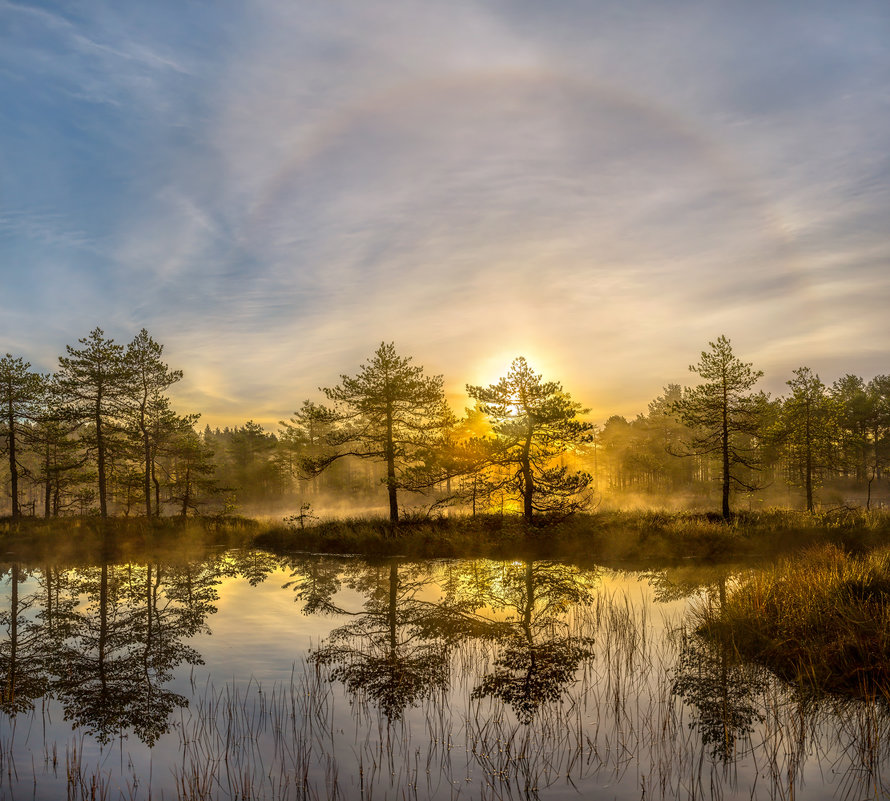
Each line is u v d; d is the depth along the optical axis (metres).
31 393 41.16
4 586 20.72
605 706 8.80
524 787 6.46
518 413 29.39
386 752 7.41
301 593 18.50
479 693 9.47
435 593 18.22
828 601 11.62
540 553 25.75
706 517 32.00
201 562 25.80
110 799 6.39
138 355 39.41
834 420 38.81
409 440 33.00
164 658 11.82
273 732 8.09
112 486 41.12
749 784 6.44
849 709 8.31
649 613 14.82
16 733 8.30
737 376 32.94
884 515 28.80
